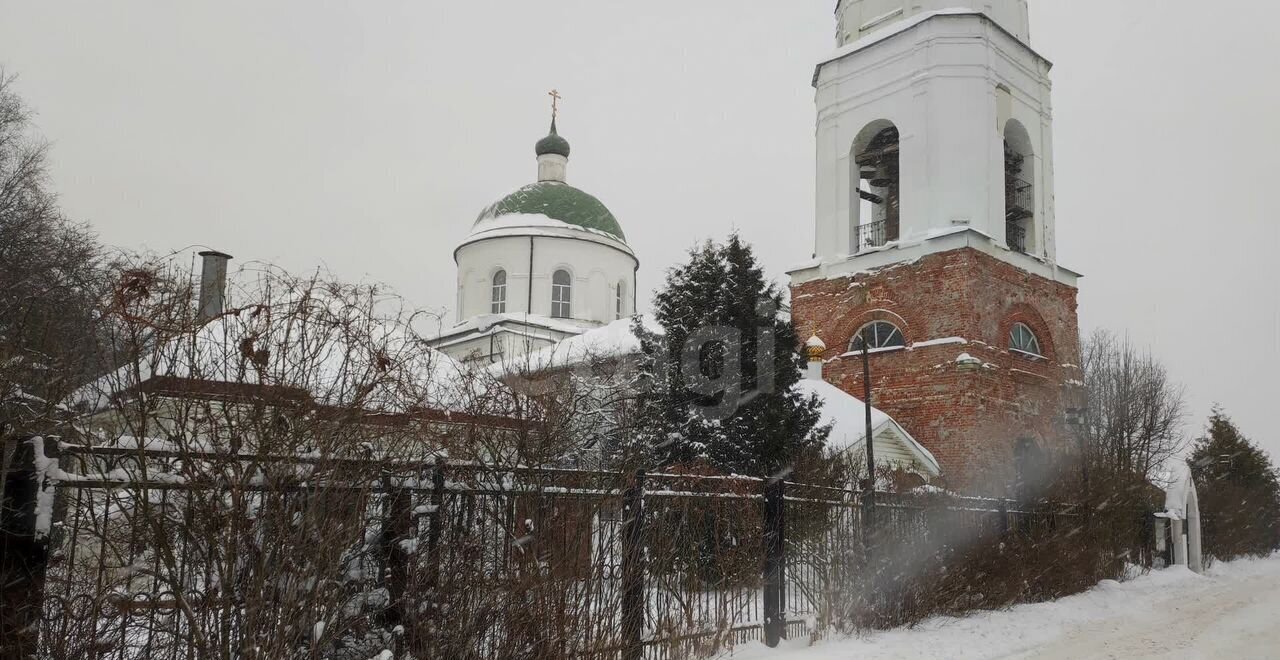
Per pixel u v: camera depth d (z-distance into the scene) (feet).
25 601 14.76
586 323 120.88
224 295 18.57
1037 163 85.76
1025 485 58.08
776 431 53.52
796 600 33.60
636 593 25.94
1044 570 48.67
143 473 15.47
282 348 17.33
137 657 15.75
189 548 16.10
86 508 15.70
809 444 55.31
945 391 75.25
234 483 16.24
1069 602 48.62
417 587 19.76
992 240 77.56
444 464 20.85
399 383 19.62
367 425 18.92
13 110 79.36
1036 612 43.93
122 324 16.62
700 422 54.34
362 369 19.69
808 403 59.00
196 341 16.99
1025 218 85.76
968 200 78.38
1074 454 70.64
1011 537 46.80
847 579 35.60
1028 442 78.23
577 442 37.83
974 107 79.36
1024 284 81.41
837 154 87.35
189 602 16.05
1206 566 81.30
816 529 34.50
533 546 22.61
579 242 123.24
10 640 14.46
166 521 15.83
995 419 75.05
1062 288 85.97
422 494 20.45
